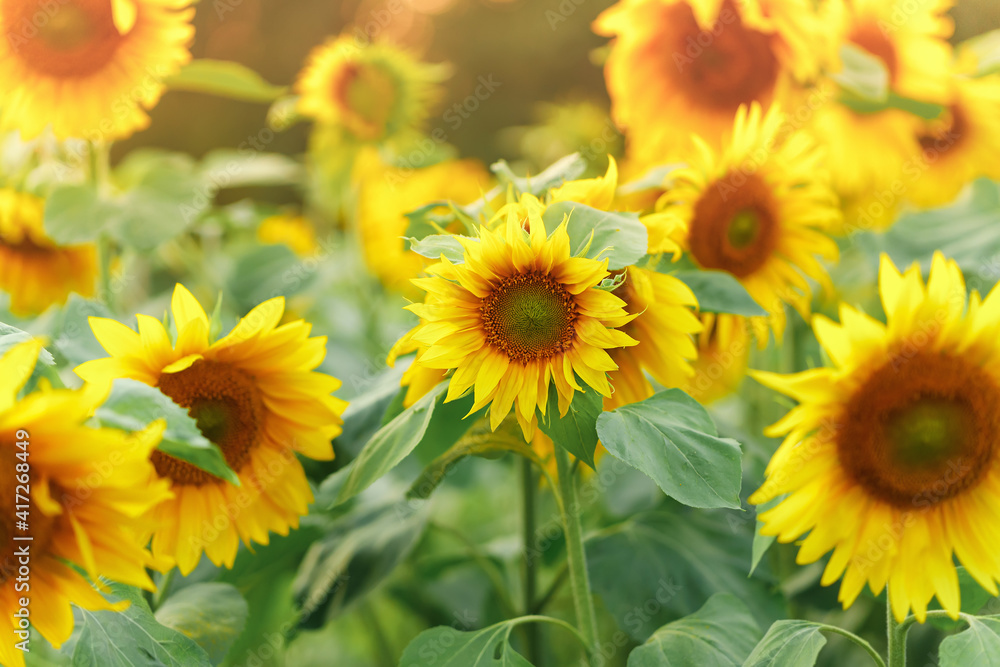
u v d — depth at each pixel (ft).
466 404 4.37
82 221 5.07
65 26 4.88
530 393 4.13
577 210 4.20
